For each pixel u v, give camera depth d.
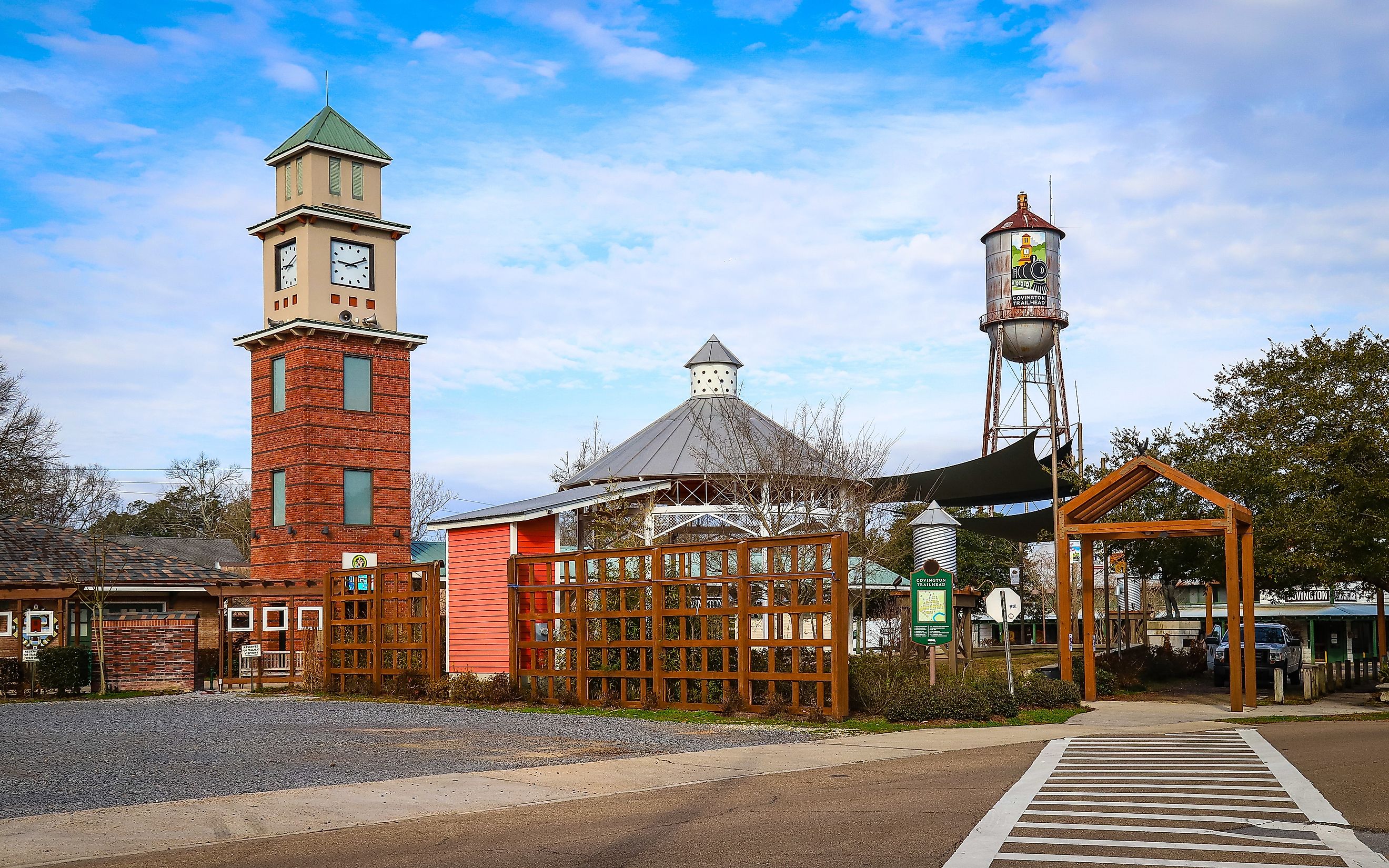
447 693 25.84
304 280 40.69
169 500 78.56
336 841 9.86
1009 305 46.91
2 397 41.75
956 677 22.78
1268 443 27.50
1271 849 8.80
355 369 41.50
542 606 26.12
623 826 10.27
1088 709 22.58
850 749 16.00
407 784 12.95
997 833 9.52
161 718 21.81
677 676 22.02
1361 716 20.94
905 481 35.97
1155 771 13.26
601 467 39.38
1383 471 26.31
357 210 42.09
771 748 16.19
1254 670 22.59
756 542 21.00
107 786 12.80
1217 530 23.00
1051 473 34.91
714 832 9.83
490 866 8.68
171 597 35.56
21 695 28.05
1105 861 8.46
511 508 27.81
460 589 27.77
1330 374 27.75
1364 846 8.84
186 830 10.38
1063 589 24.55
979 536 62.50
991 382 47.97
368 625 28.47
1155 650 33.22
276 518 41.09
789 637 24.50
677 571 23.00
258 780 13.25
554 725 19.66
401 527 41.94
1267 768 13.33
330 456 40.41
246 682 31.84
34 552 33.53
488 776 13.53
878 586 36.59
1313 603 48.16
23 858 9.24
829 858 8.66
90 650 29.20
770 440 34.78
